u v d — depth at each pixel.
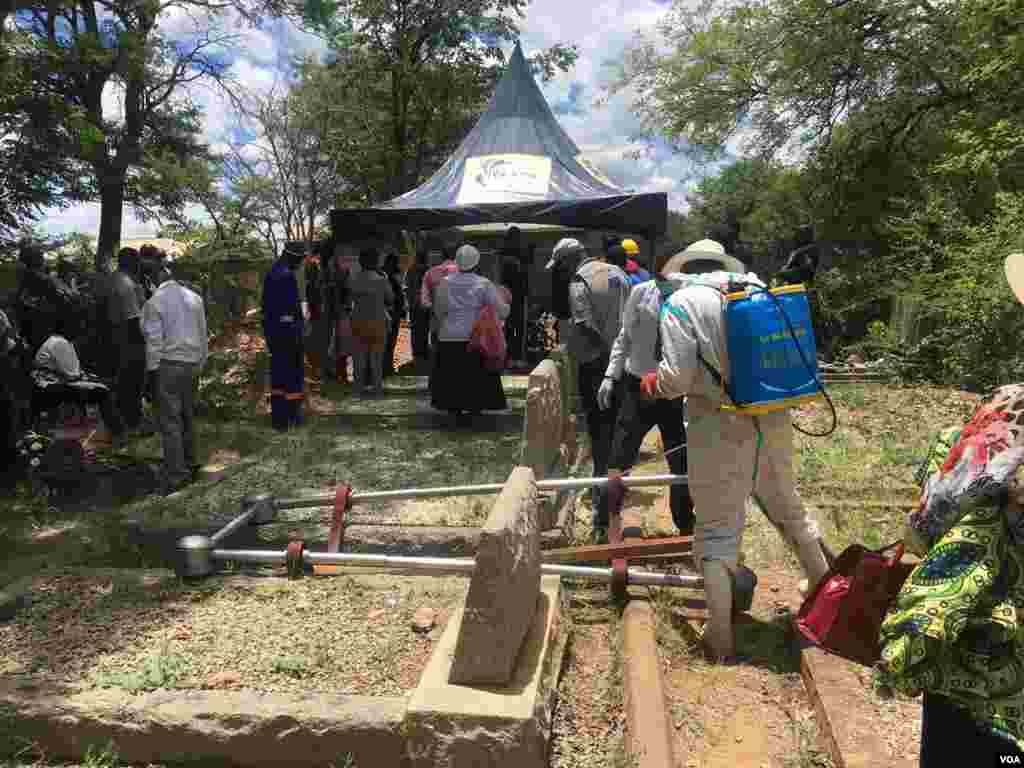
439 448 8.29
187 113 23.92
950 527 1.84
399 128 30.97
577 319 6.13
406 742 3.08
